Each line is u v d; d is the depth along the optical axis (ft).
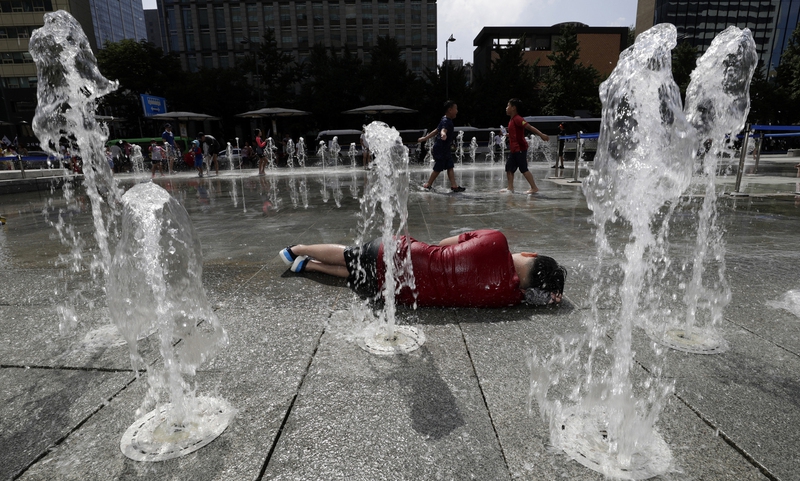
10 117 181.16
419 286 9.23
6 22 172.96
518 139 28.25
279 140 102.01
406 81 126.31
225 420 5.75
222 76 134.51
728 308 9.26
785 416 5.70
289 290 10.69
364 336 8.13
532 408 5.92
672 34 6.54
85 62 9.86
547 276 9.17
